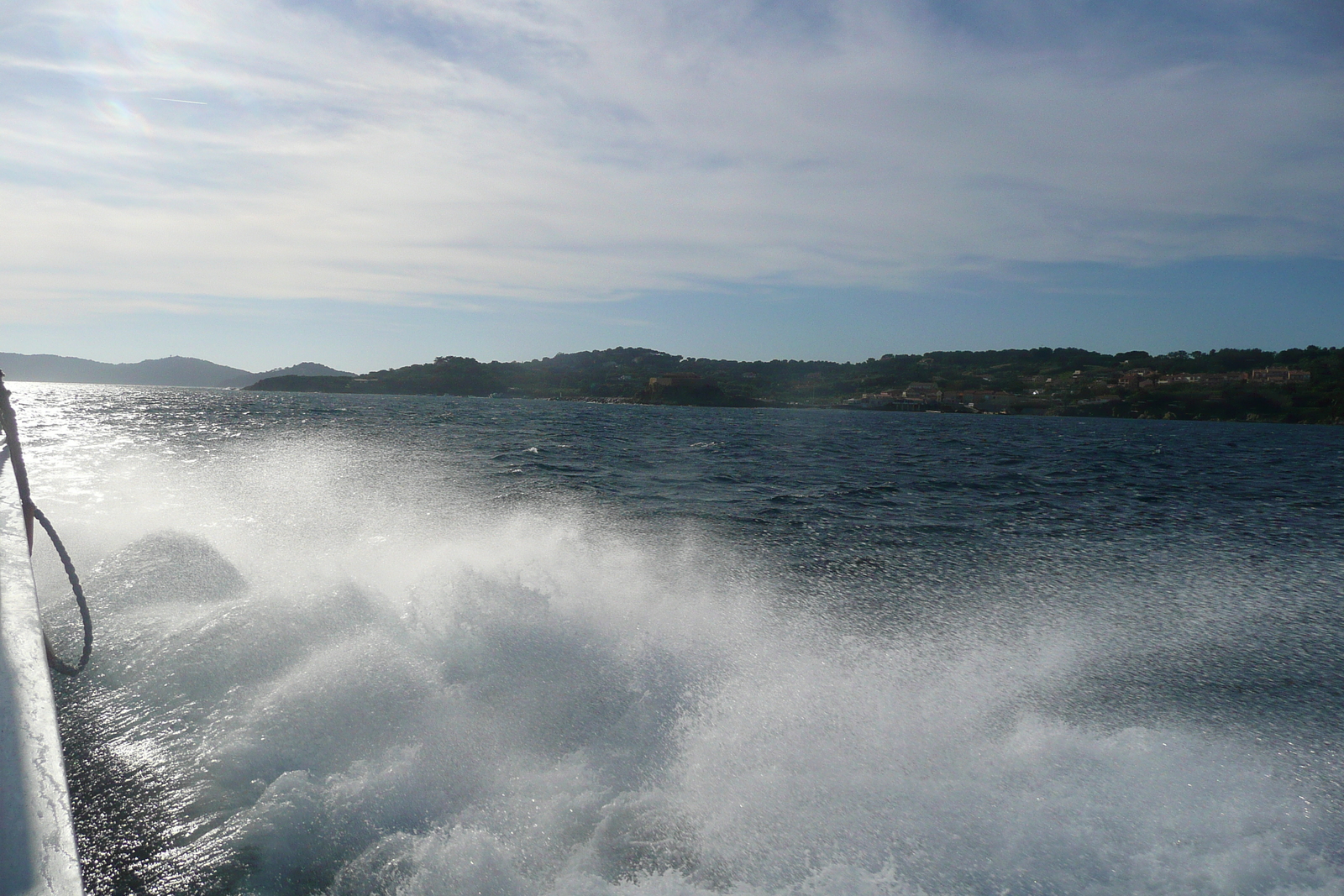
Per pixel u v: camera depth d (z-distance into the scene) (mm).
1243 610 7516
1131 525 12727
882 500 15203
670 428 47094
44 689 2449
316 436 28266
